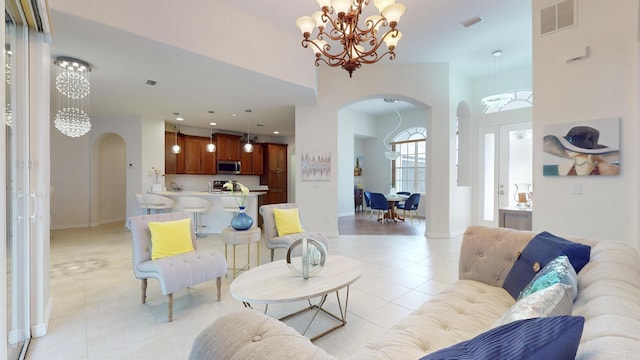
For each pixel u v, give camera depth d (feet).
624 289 3.54
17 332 6.66
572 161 10.01
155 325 7.80
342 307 8.80
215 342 3.12
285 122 24.67
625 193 9.14
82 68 12.12
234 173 28.96
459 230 19.63
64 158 21.77
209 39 11.27
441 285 10.53
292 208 13.89
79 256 14.34
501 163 19.94
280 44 13.78
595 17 9.57
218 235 19.43
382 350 4.23
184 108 19.70
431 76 18.31
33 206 7.04
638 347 2.11
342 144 29.01
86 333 7.38
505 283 6.40
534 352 2.11
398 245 16.71
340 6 7.94
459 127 21.59
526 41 15.21
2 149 3.71
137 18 9.48
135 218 9.33
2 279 3.71
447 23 13.38
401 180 30.96
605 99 9.40
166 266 8.31
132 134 21.94
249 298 6.20
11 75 6.39
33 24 6.76
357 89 18.53
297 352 2.88
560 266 4.63
